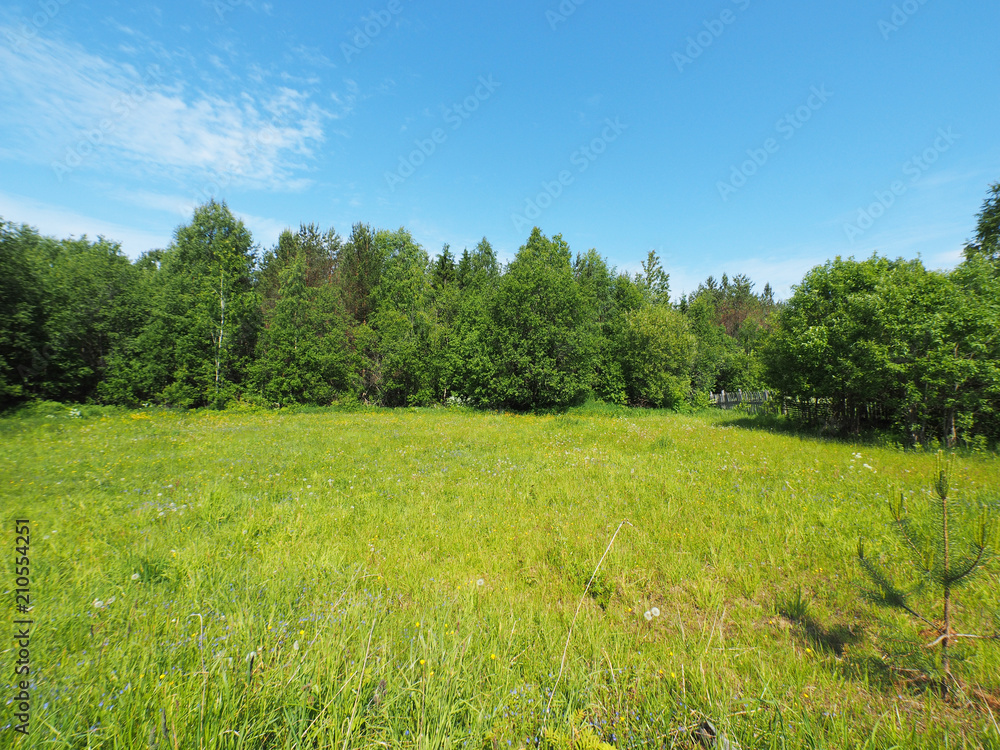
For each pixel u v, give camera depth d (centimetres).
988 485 732
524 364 2794
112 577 424
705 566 475
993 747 226
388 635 306
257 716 217
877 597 317
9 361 2167
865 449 1158
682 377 3194
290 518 599
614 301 3856
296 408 2700
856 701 270
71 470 905
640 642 337
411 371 3022
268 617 329
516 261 3091
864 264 1384
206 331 2634
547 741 217
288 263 3556
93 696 237
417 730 219
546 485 788
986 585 392
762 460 978
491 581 442
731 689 268
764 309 5900
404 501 707
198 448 1217
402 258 4347
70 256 2648
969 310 1160
